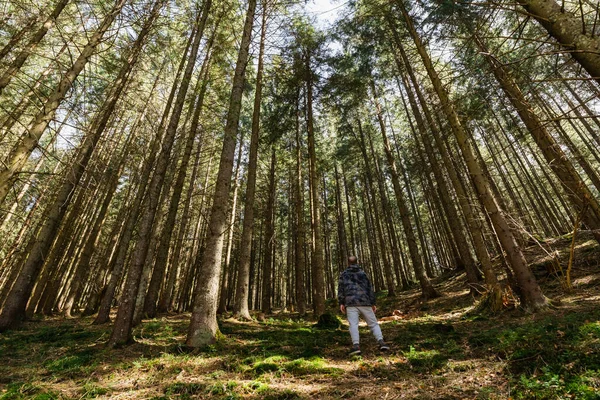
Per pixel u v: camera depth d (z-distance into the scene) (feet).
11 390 12.14
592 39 7.75
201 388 11.94
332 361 15.51
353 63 41.86
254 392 11.47
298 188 48.11
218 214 21.21
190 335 18.34
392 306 46.06
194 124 40.93
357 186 96.37
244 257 37.14
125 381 13.14
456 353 14.25
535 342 12.79
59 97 17.02
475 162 23.29
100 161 28.55
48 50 25.82
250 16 27.71
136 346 18.66
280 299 114.62
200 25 30.37
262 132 46.85
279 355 16.14
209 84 38.52
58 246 43.06
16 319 29.30
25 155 15.51
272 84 43.73
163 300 49.80
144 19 19.83
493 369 11.65
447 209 41.52
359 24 34.32
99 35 19.21
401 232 119.14
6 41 27.84
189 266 69.31
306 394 11.17
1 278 52.08
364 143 65.57
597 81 7.65
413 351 14.99
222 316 37.58
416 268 44.27
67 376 14.01
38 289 41.47
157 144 36.83
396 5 28.71
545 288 28.12
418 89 35.45
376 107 55.11
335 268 124.67
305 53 41.65
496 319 21.35
